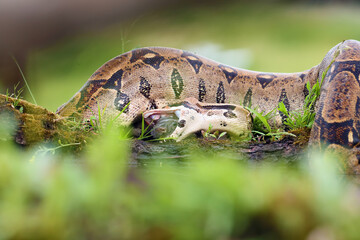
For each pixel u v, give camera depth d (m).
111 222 0.32
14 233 0.30
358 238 0.29
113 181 0.34
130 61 1.19
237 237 0.31
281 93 1.22
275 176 0.34
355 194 0.33
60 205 0.31
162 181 0.33
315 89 1.12
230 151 1.04
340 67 1.06
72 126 1.05
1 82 1.22
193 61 1.21
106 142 0.38
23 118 1.01
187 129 1.12
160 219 0.32
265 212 0.31
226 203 0.31
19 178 0.33
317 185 0.32
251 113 1.16
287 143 1.06
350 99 1.04
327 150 1.02
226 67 1.23
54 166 0.34
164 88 1.19
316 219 0.30
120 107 1.16
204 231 0.31
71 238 0.31
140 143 1.03
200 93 1.20
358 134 1.02
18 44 1.00
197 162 0.38
